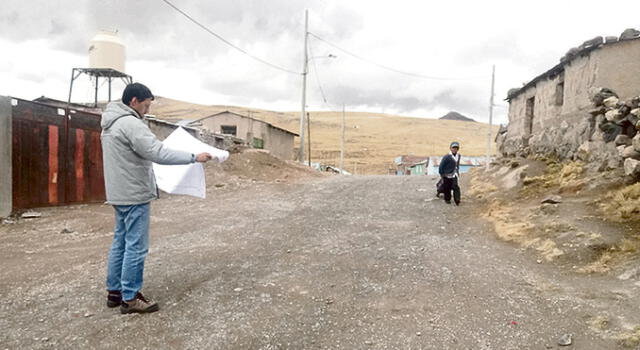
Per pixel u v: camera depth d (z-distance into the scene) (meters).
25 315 3.48
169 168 3.78
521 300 3.76
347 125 143.88
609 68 8.42
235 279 4.41
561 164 9.51
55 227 7.22
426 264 4.95
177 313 3.52
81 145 9.67
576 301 3.62
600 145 8.06
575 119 9.43
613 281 3.99
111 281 3.60
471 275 4.50
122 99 3.56
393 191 12.01
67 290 4.09
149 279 4.41
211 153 3.68
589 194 6.98
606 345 2.85
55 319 3.40
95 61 18.02
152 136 3.41
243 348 2.95
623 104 7.07
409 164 54.84
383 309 3.62
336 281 4.36
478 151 94.44
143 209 3.51
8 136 7.85
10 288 4.14
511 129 15.05
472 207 8.94
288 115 157.25
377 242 6.15
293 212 8.87
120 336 3.11
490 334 3.13
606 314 3.28
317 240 6.30
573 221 5.94
